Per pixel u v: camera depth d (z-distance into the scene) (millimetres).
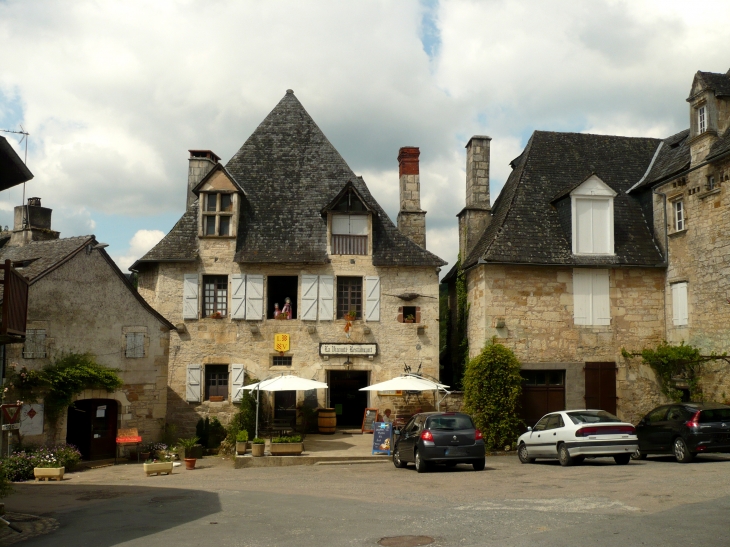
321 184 25406
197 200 24953
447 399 22906
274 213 24625
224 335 23500
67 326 19641
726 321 19391
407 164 26672
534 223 23000
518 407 21109
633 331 22406
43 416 18672
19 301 12273
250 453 19656
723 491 10125
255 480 15258
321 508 10258
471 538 7637
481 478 13688
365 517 9281
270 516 9719
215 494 12664
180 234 24234
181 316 23562
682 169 21391
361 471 16484
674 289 21984
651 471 13148
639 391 22141
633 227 23312
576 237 22438
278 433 21984
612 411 21953
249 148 26156
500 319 21828
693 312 20922
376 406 23359
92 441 20312
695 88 20984
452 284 26859
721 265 19656
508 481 12867
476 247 24672
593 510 9016
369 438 22172
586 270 22453
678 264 21766
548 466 15703
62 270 19609
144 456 20797
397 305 23812
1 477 11039
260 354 23438
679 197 21969
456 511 9422
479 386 20719
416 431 16109
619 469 13891
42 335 18953
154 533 8891
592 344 22172
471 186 25859
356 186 25547
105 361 20562
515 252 22000
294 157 26047
